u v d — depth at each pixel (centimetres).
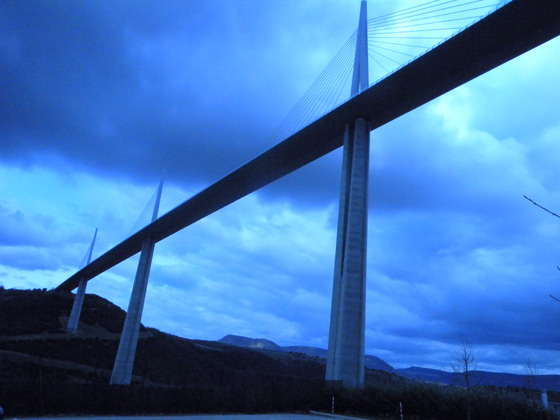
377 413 2620
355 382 3089
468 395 2123
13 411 2094
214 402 2702
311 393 2969
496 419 2061
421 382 2658
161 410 2528
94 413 2314
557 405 2136
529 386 2105
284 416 2592
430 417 2327
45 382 2220
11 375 5412
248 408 2789
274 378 2977
